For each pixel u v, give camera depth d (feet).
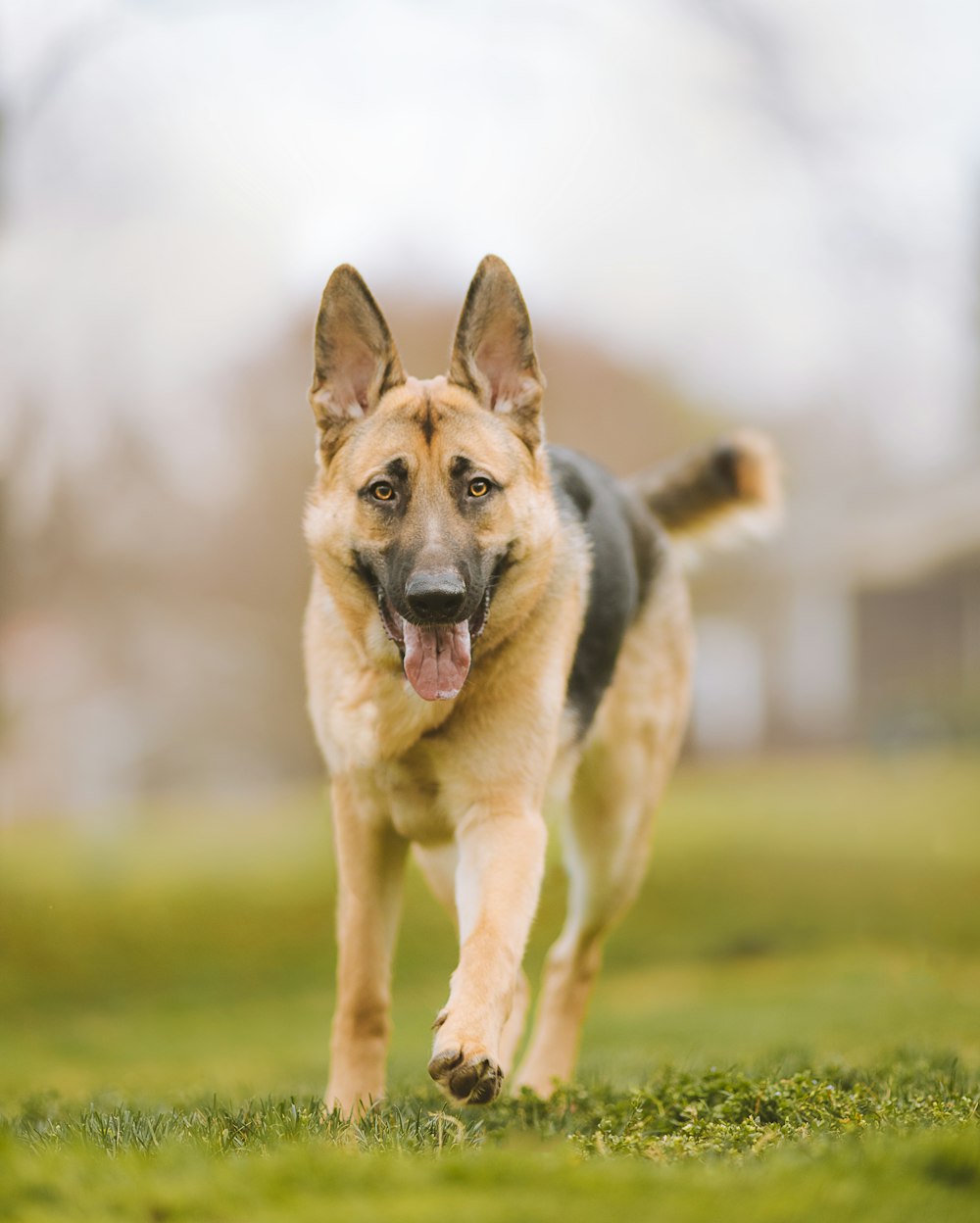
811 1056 18.35
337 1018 14.74
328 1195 8.80
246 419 100.89
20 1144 10.71
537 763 14.90
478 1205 8.29
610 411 110.32
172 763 105.29
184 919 51.67
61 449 86.17
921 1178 8.69
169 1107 14.49
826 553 115.75
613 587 17.52
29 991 44.04
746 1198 8.36
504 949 13.29
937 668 116.67
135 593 98.89
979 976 39.11
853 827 65.00
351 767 14.92
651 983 45.19
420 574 13.98
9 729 101.30
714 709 124.57
